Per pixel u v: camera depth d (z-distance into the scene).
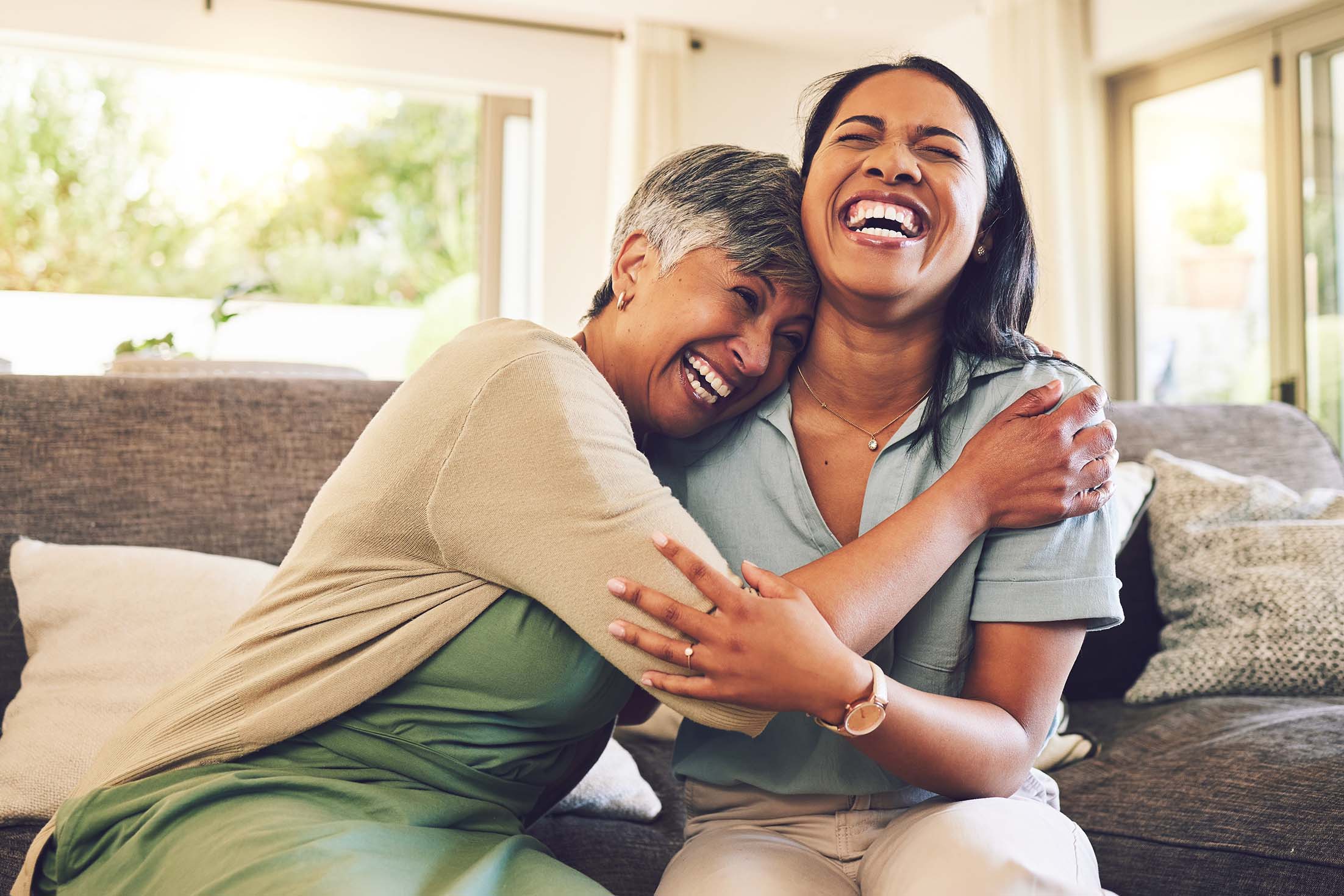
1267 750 1.37
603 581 0.90
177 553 1.49
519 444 0.92
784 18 5.86
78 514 1.55
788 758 1.07
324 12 5.46
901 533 0.96
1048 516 0.99
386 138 10.03
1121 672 1.97
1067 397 1.07
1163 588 1.96
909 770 0.94
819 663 0.87
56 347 6.43
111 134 9.36
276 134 9.76
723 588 0.88
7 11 5.01
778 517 1.12
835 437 1.14
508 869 0.90
